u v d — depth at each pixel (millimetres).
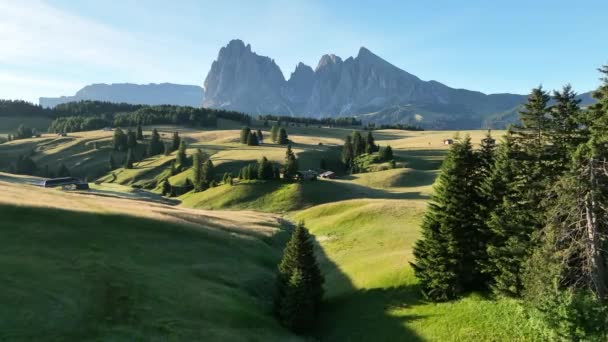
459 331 32375
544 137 30719
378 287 43375
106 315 31172
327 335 38000
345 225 74750
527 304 30188
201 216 70125
